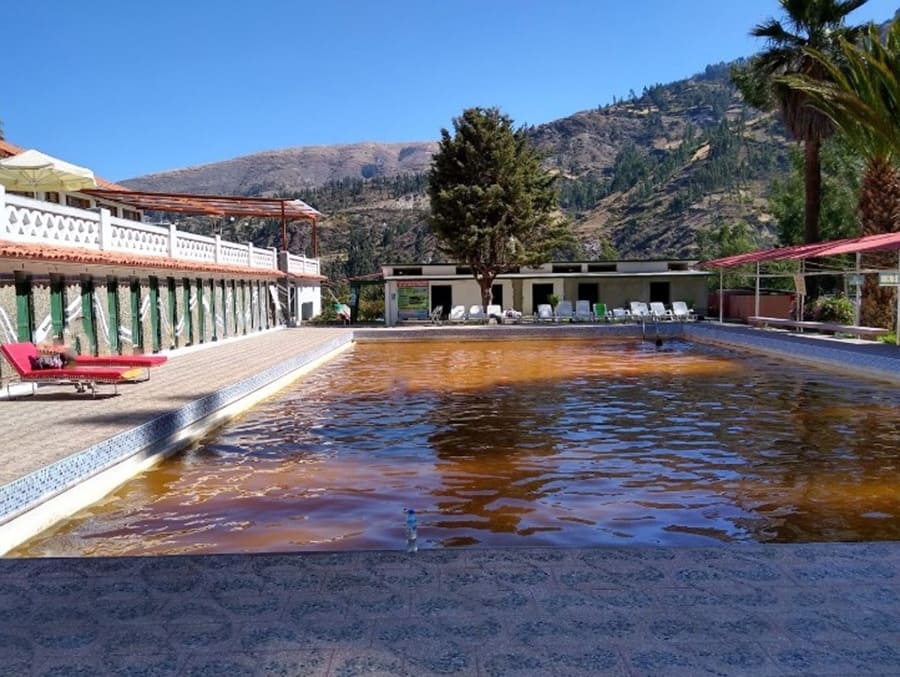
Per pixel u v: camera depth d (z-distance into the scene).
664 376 16.30
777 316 32.84
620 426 10.39
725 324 29.34
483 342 27.48
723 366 18.27
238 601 3.81
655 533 5.82
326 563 4.31
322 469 8.13
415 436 9.88
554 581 4.02
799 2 24.38
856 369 16.34
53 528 6.25
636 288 36.97
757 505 6.54
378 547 5.60
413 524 4.53
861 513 6.28
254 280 28.69
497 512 6.43
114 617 3.66
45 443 7.60
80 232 14.95
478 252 35.28
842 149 32.16
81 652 3.33
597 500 6.74
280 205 33.41
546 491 7.07
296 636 3.44
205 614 3.68
